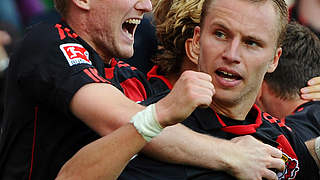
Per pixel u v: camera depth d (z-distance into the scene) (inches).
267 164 360.8
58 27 377.4
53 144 362.0
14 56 379.6
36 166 366.0
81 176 307.7
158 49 463.2
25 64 364.2
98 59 383.2
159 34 444.1
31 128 370.3
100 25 391.5
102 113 327.9
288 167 392.8
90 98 334.3
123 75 422.9
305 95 462.6
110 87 343.3
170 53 441.4
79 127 358.9
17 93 374.9
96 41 396.2
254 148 362.3
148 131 297.1
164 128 319.0
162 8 446.9
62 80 347.6
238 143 362.6
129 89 419.5
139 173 338.6
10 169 380.8
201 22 355.9
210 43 346.3
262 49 345.7
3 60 692.1
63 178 313.7
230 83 348.2
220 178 353.4
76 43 370.3
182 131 346.9
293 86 462.9
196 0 421.7
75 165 311.1
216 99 364.8
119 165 303.9
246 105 366.6
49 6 847.1
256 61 345.1
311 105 460.8
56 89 346.9
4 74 659.4
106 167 303.4
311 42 470.0
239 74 344.5
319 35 652.7
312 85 463.5
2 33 730.2
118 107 328.2
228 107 366.3
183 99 290.4
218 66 344.8
